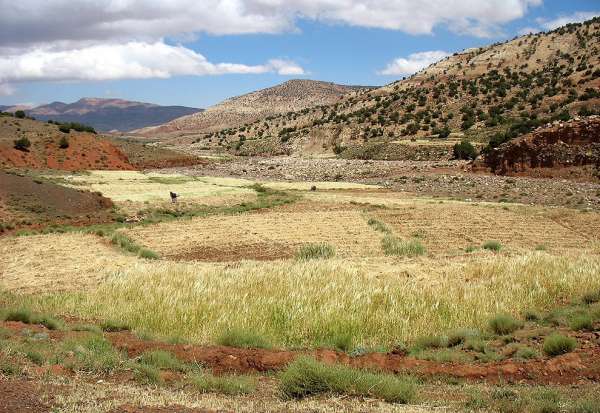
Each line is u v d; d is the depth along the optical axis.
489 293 14.21
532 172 72.94
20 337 11.37
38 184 49.56
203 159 121.50
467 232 33.06
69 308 14.93
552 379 9.34
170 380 9.25
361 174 87.44
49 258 24.83
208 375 9.42
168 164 110.56
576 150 71.19
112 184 66.69
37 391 7.50
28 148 89.00
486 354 10.63
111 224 40.41
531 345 11.00
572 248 27.05
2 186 46.50
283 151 155.38
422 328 12.44
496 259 18.81
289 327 12.49
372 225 35.53
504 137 94.25
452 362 10.30
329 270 16.86
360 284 14.90
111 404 7.09
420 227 35.00
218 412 6.97
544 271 15.94
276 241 30.22
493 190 63.22
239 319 12.84
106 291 15.89
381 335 12.20
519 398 7.96
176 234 32.97
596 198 54.03
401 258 22.53
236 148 171.75
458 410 7.44
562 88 143.38
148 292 15.08
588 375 9.33
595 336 10.88
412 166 90.50
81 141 96.75
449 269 18.25
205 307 13.59
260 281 15.56
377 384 8.27
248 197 56.06
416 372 9.93
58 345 10.72
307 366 8.46
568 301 13.98
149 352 10.52
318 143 154.50
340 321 12.45
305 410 7.24
